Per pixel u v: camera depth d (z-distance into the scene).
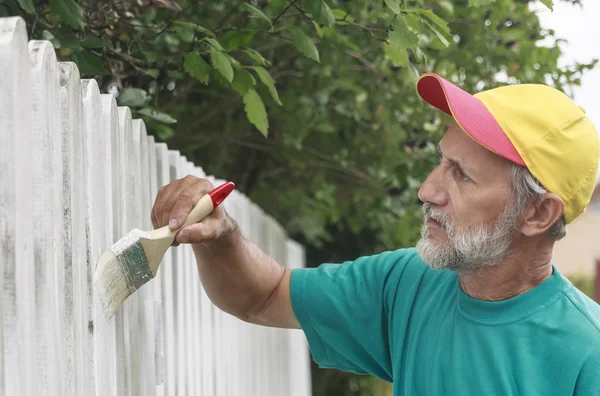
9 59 1.23
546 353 1.73
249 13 2.98
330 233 8.00
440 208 1.83
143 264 1.69
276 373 5.36
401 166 5.09
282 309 2.26
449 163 1.84
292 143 4.84
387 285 2.14
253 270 2.20
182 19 3.14
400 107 4.79
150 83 3.33
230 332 3.62
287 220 6.85
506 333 1.78
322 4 2.39
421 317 1.99
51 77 1.41
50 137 1.40
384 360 2.19
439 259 1.82
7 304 1.23
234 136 5.37
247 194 6.32
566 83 4.11
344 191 6.30
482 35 4.22
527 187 1.77
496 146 1.74
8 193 1.22
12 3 2.10
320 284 2.20
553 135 1.77
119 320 1.87
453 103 1.78
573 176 1.79
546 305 1.78
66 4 2.09
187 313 2.75
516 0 4.16
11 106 1.23
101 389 1.70
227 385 3.50
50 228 1.40
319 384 8.61
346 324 2.17
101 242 1.75
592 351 1.69
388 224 5.77
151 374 2.19
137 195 2.10
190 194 1.79
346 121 5.30
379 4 3.48
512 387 1.73
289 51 4.59
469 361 1.81
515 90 1.86
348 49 4.25
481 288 1.85
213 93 4.51
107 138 1.83
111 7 2.84
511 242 1.80
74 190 1.55
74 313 1.53
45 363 1.36
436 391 1.87
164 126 3.34
